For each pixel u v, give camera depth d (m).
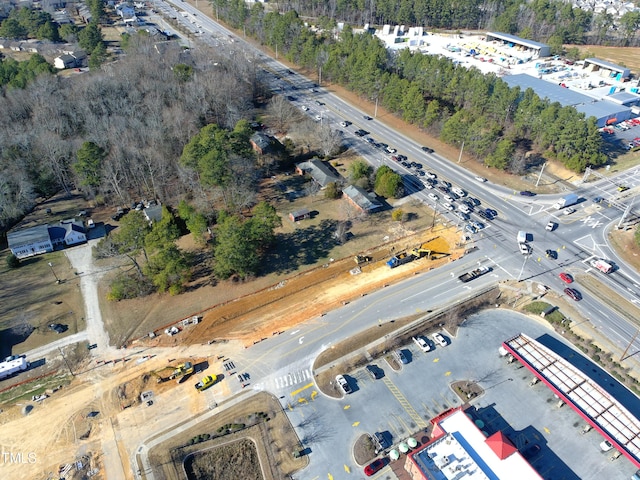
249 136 135.00
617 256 108.38
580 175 138.00
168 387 80.56
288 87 195.00
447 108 161.88
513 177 137.38
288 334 89.88
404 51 183.88
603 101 173.50
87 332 90.88
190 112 152.12
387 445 71.88
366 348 87.00
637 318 92.88
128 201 128.12
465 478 63.28
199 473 69.56
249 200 115.81
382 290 99.31
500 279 101.94
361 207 120.62
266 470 68.94
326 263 106.38
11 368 82.06
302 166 139.00
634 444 69.31
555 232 115.75
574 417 75.50
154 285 99.44
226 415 76.25
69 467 69.19
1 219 117.81
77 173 122.06
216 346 87.75
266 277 102.69
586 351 86.06
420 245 111.31
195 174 124.12
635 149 150.75
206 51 195.38
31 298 98.06
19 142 129.00
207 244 112.06
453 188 131.75
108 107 153.12
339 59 190.62
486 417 75.44
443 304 95.81
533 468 64.38
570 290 97.38
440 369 83.25
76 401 78.44
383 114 173.75
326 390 79.81
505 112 150.88
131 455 70.81
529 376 81.94
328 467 69.19
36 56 181.88
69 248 112.31
